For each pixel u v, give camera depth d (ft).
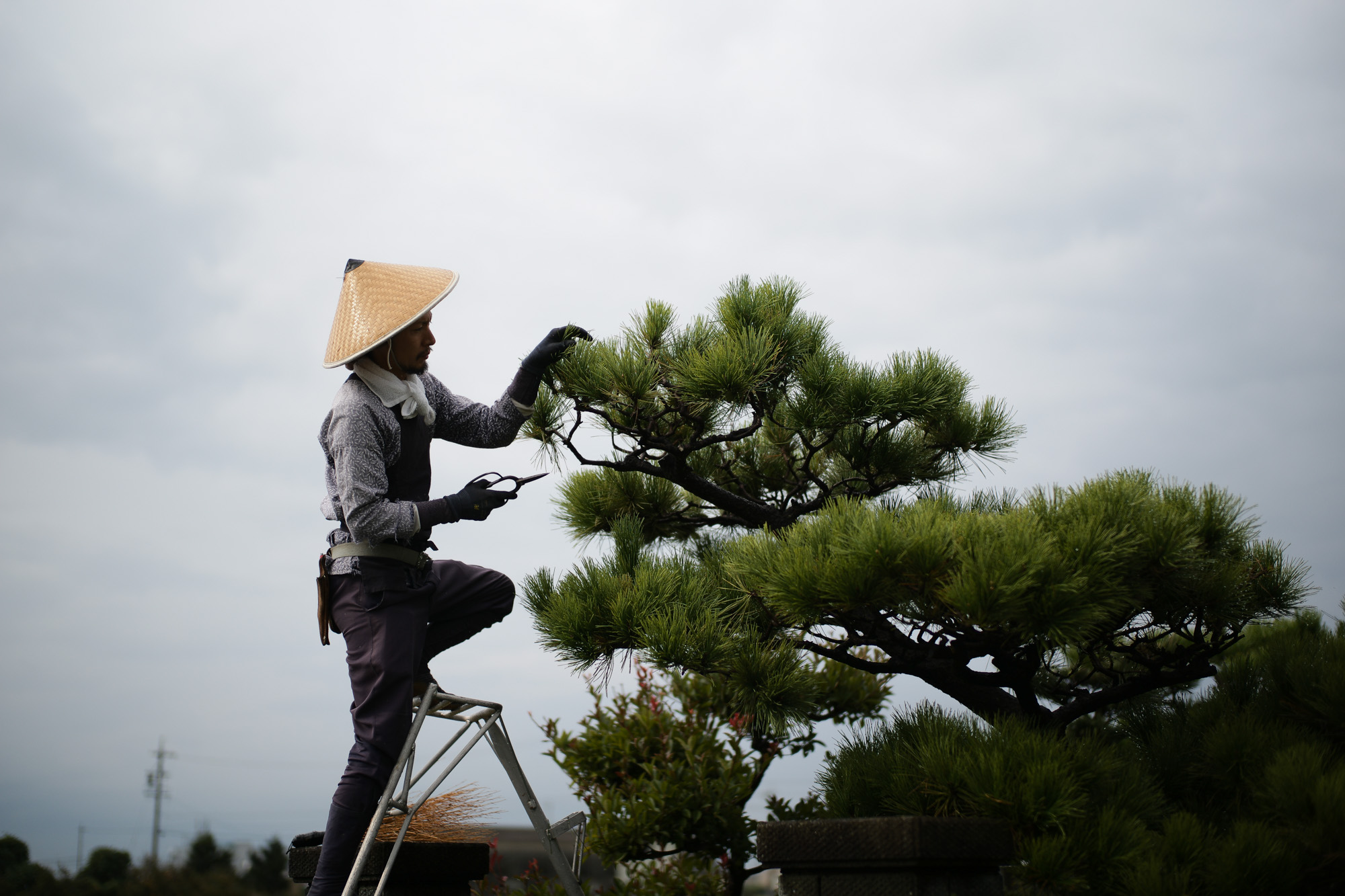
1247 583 9.12
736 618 9.78
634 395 9.73
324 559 7.82
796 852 7.39
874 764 8.71
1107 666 11.51
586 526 12.46
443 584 8.27
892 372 10.39
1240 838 7.48
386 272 8.45
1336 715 9.14
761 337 9.80
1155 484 9.38
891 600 8.06
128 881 66.39
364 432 7.56
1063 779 7.51
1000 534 7.79
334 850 7.07
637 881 13.41
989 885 7.17
